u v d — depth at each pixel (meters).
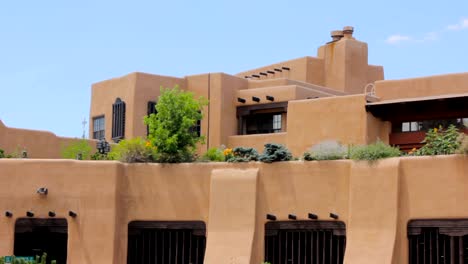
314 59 52.09
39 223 38.47
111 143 47.09
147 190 38.34
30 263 33.97
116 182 38.06
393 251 33.25
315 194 35.72
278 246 36.47
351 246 34.12
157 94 48.00
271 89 46.03
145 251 38.34
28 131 43.78
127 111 47.72
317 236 35.66
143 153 39.00
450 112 39.44
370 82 54.31
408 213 33.59
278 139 44.47
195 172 37.97
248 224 36.50
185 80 48.38
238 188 36.97
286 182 36.38
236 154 37.78
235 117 47.38
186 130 39.06
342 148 36.12
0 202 38.53
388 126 41.00
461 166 32.81
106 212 37.88
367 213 34.19
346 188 35.09
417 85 42.78
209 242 36.91
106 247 37.66
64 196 38.31
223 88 46.91
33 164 38.72
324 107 41.69
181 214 37.91
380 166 34.25
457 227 32.75
